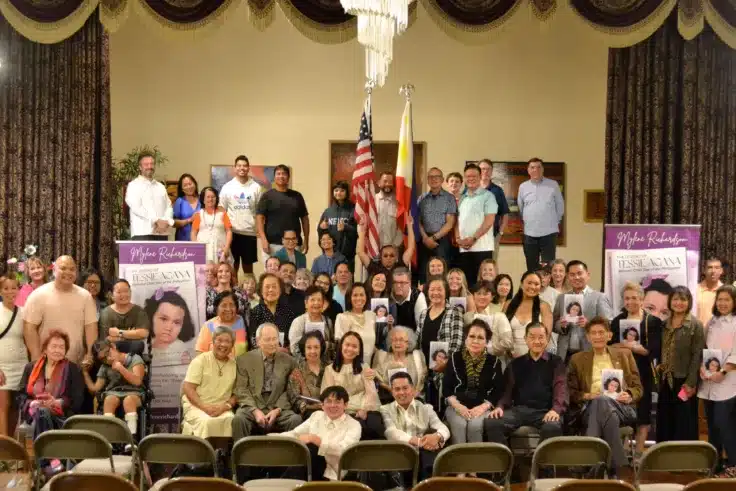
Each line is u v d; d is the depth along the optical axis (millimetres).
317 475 7613
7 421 8531
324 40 11570
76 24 11328
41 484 7457
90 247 12109
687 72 12039
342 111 13359
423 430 7645
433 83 13312
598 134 13273
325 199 13375
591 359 8102
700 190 12102
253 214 11672
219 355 7906
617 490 5488
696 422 8555
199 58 13258
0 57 11938
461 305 8656
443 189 10930
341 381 7949
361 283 8719
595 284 13266
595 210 13273
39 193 12117
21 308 8695
